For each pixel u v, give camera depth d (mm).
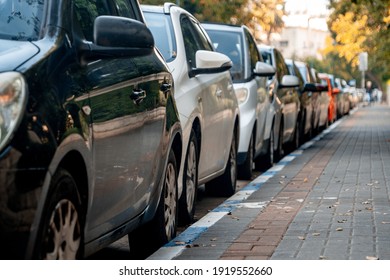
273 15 48906
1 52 5637
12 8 6234
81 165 5957
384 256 8070
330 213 11039
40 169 5184
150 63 8055
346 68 113562
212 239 9133
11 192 4973
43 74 5551
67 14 6340
